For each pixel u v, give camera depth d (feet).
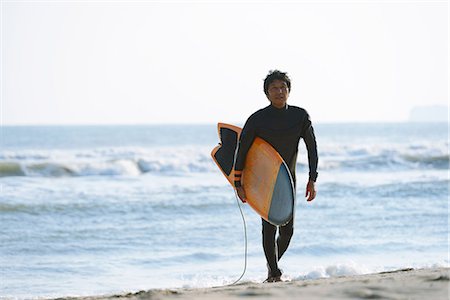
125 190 226.58
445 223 153.07
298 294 46.68
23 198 201.57
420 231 142.10
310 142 69.26
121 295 53.11
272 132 67.97
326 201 194.90
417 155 338.34
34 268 108.88
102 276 102.37
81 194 213.66
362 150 408.67
